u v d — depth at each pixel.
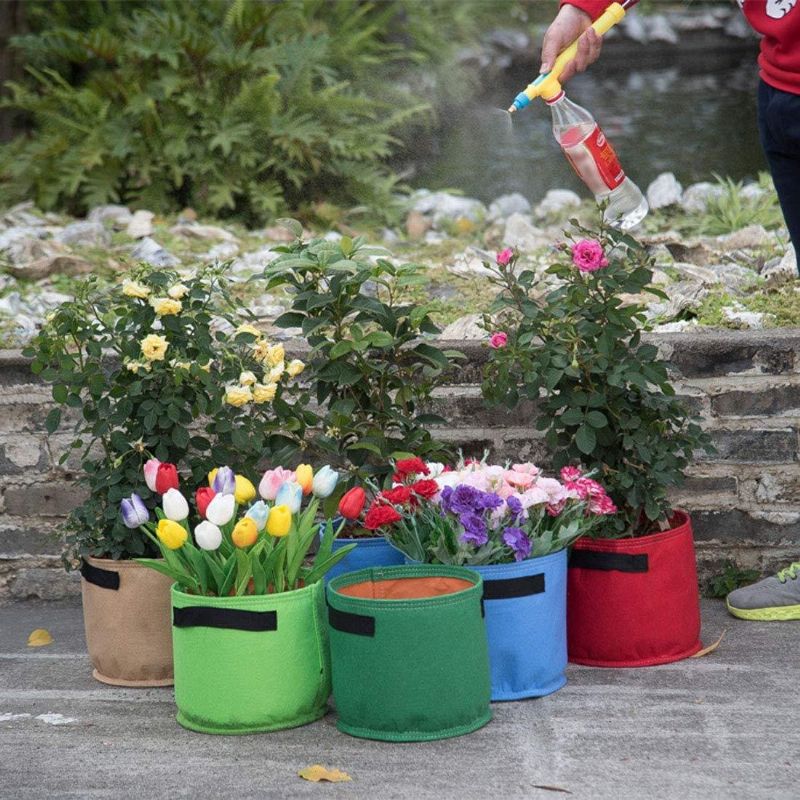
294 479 3.93
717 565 4.91
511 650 3.85
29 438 5.07
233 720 3.68
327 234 8.10
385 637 3.53
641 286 4.14
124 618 4.12
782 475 4.84
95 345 4.22
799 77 3.95
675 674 4.05
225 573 3.80
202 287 4.28
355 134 9.16
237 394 4.06
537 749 3.49
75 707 3.97
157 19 9.15
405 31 12.06
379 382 4.54
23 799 3.27
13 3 10.19
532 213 8.77
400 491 3.88
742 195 7.88
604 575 4.10
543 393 4.91
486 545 3.88
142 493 4.15
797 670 4.04
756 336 4.79
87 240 7.35
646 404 4.16
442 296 6.08
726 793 3.17
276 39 9.65
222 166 8.76
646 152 11.96
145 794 3.29
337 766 3.43
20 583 5.16
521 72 16.20
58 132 9.20
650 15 20.17
